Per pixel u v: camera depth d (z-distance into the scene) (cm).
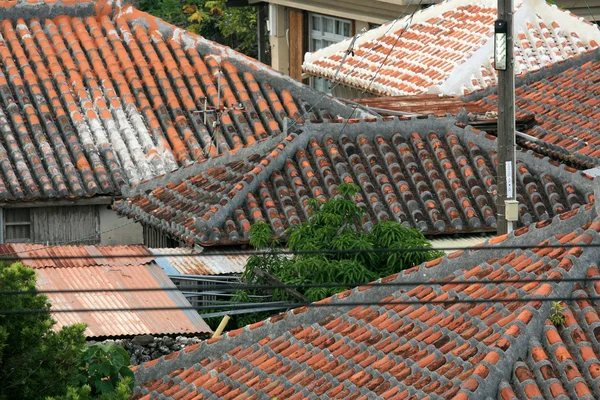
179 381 4156
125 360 3947
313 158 5953
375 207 5662
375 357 3872
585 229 4031
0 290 3669
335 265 4891
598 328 3606
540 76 7681
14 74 7156
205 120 7044
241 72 7425
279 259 5144
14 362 3603
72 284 5106
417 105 7181
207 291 5222
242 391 3972
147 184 6278
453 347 3734
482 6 8700
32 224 6556
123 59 7394
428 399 3494
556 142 6769
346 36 9919
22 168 6588
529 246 3972
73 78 7206
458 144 6034
